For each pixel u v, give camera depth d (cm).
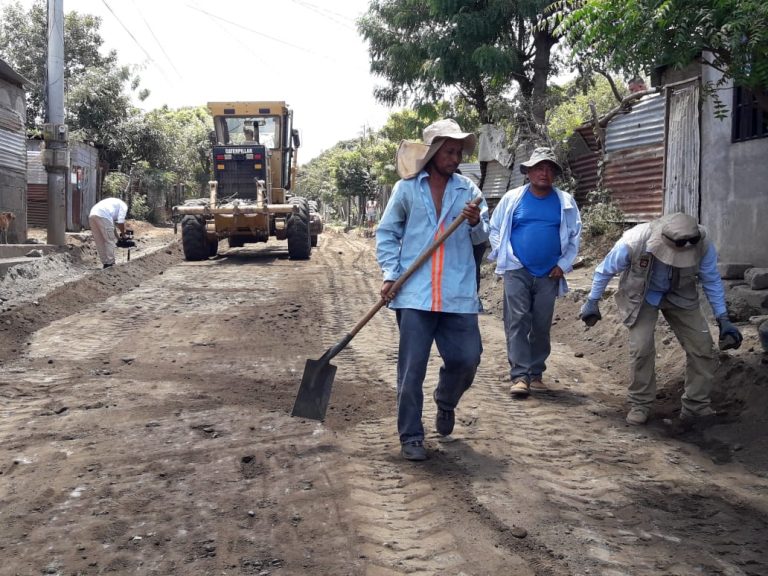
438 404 439
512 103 1537
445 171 405
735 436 445
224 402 524
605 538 316
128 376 599
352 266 1561
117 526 321
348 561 288
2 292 962
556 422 490
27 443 434
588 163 1420
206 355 685
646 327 484
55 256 1325
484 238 405
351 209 5722
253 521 326
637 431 473
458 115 1939
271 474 384
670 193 1058
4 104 1533
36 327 822
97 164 2808
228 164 1734
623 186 1241
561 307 871
